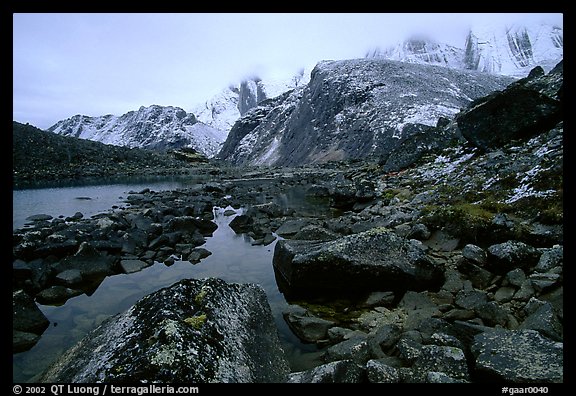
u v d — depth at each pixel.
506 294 6.81
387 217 13.86
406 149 28.97
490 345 4.67
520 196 10.95
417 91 170.50
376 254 8.26
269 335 5.67
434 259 9.16
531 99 17.23
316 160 156.38
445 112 135.75
